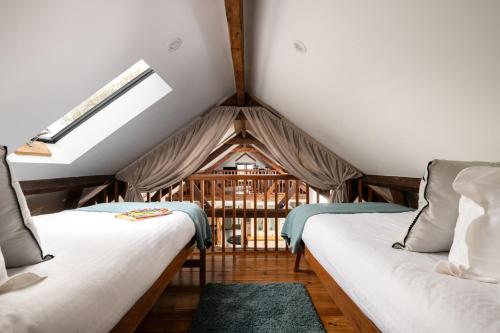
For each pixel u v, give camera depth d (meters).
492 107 1.28
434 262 1.07
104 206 2.36
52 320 0.69
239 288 2.34
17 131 1.68
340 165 3.55
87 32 1.40
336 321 1.84
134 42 1.71
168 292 2.29
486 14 0.95
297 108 2.99
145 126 2.87
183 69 2.38
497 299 0.74
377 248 1.26
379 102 1.85
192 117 3.46
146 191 3.52
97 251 1.12
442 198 1.19
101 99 2.49
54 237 1.31
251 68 2.83
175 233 1.69
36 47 1.27
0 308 0.67
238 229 7.26
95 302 0.84
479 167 1.02
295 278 2.61
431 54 1.25
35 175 2.25
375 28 1.34
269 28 1.93
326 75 2.00
